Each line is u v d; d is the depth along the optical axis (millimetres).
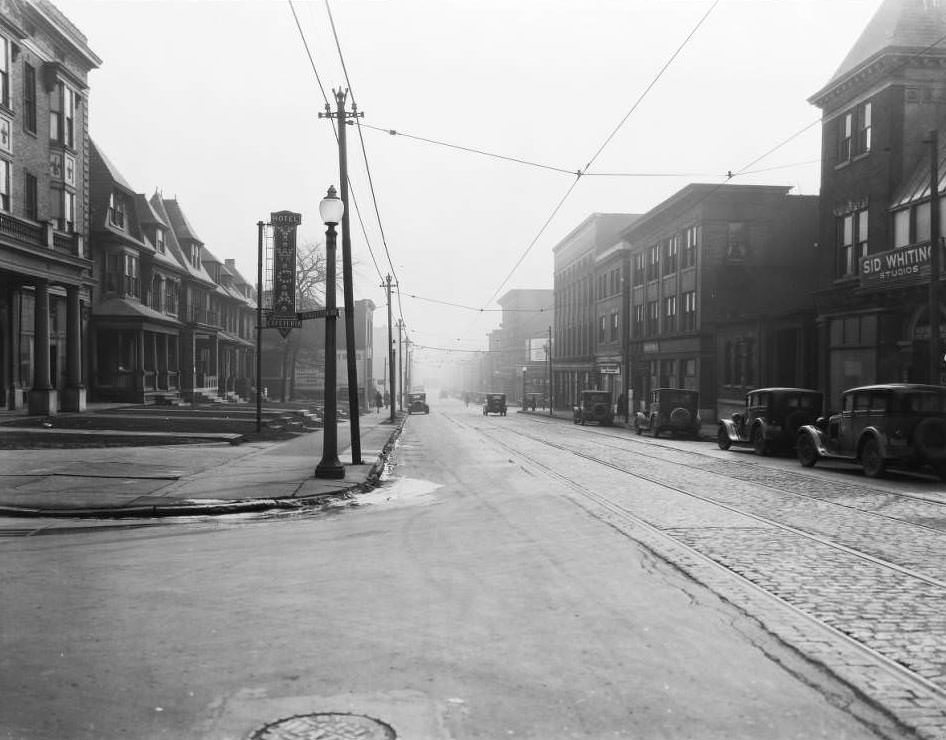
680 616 6348
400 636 5785
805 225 43594
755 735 4168
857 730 4242
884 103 28734
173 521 11312
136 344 39688
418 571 7965
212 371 55406
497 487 15391
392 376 48938
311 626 6023
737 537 9836
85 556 8672
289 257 17250
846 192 30922
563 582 7500
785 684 4887
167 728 4203
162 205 53500
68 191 33906
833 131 31922
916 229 27250
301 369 80812
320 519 11516
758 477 17359
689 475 17688
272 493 13227
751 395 25125
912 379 26484
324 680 4887
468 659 5297
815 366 33062
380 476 17453
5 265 26203
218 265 61531
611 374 56062
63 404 31422
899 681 4938
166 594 6984
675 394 34000
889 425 16875
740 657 5371
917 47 28031
